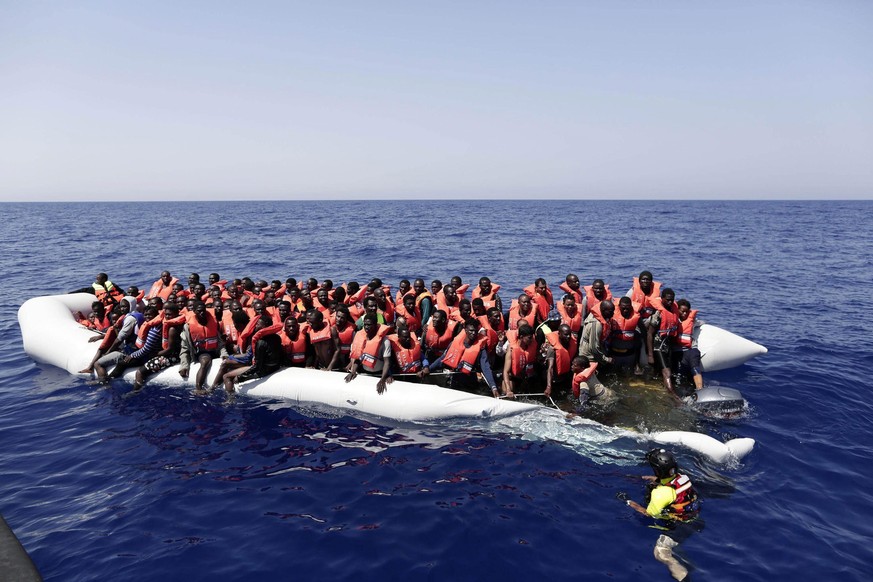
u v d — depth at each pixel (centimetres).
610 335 849
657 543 463
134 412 761
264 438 677
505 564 436
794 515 503
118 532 482
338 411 759
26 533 480
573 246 3228
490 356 830
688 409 726
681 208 11875
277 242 3550
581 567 433
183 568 433
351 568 431
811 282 1878
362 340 785
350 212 9275
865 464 596
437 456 626
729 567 433
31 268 2234
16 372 939
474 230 4647
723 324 1261
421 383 798
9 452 641
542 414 704
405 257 2728
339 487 558
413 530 481
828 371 902
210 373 831
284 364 850
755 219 6588
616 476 578
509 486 557
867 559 442
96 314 1093
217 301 959
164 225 5403
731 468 587
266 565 436
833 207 12925
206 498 538
